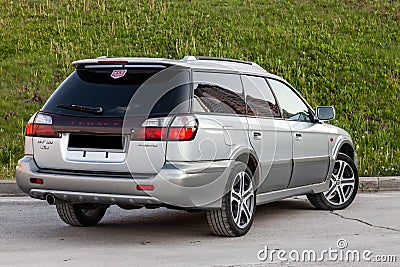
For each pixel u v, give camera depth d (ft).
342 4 87.15
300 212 32.55
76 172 23.89
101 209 28.53
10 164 43.88
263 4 85.15
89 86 24.70
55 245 24.20
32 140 24.81
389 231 27.48
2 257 22.00
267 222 29.63
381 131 56.85
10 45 68.69
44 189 24.32
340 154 33.47
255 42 73.41
